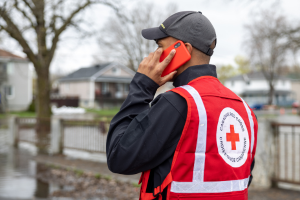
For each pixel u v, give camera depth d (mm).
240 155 1222
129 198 4527
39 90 15977
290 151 8945
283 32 11055
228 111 1227
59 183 5566
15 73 34375
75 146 8758
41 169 6844
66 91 48062
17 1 6926
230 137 1195
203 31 1292
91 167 6824
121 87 47344
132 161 1145
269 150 5039
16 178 6004
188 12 1331
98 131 8070
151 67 1275
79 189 5113
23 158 8297
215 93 1229
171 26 1302
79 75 46719
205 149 1131
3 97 30125
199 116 1130
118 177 5734
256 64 43344
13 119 11031
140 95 1252
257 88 60656
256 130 1369
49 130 9867
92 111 33688
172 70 1288
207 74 1302
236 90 62156
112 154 1187
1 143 11500
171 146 1144
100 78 43719
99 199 4535
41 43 13766
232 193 1156
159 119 1140
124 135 1171
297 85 67875
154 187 1178
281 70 43531
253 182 5121
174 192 1110
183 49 1263
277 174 5074
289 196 4457
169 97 1171
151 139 1129
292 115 31266
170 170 1130
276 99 61125
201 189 1117
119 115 1253
